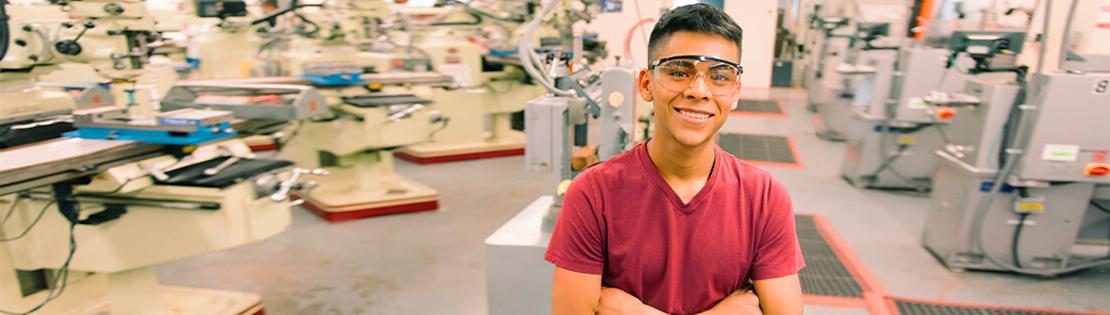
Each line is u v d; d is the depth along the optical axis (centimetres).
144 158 186
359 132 348
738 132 595
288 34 396
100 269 194
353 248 313
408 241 323
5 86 220
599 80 267
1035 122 236
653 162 102
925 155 394
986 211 264
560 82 225
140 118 187
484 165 494
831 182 430
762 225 104
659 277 104
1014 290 261
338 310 247
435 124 383
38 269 211
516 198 402
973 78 286
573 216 104
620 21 842
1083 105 229
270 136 258
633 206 101
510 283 180
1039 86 235
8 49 207
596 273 105
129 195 185
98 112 193
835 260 292
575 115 202
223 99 258
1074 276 274
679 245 102
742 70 93
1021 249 270
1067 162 238
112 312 211
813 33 697
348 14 383
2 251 201
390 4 443
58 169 160
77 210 183
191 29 466
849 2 627
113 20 220
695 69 91
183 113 189
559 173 203
